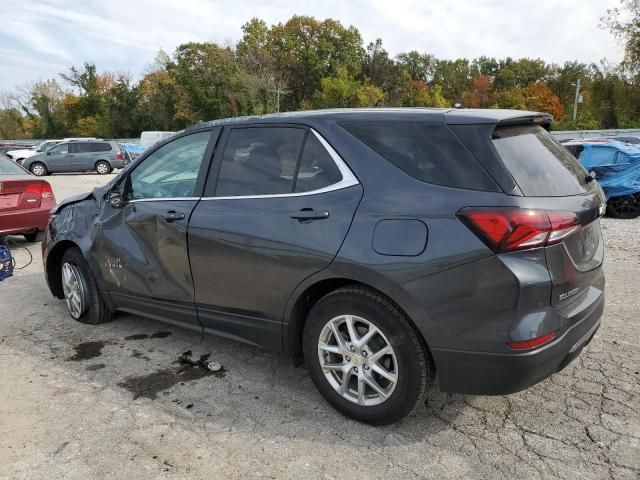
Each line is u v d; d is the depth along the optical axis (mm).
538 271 2463
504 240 2408
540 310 2486
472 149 2617
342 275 2812
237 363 3820
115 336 4348
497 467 2588
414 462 2635
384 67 82750
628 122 31812
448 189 2598
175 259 3637
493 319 2471
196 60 61062
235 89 55250
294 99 75250
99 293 4484
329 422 3012
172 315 3816
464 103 82750
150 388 3439
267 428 2957
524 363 2465
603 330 4324
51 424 3004
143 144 30625
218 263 3365
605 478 2496
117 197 4113
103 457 2691
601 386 3383
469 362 2555
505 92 77938
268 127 3344
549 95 73750
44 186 7434
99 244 4254
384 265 2654
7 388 3438
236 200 3342
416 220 2613
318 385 3102
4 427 2971
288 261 3012
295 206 3039
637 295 5277
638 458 2639
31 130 70562
